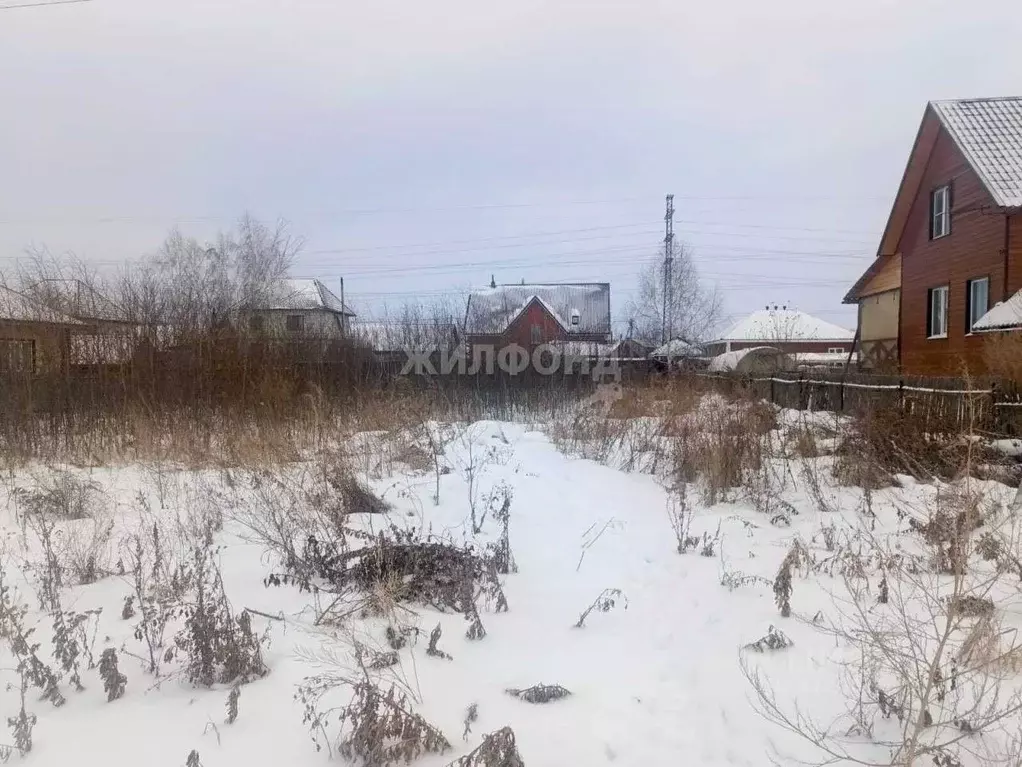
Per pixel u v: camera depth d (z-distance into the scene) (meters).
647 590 4.72
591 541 5.77
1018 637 3.56
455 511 6.46
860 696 2.93
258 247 28.30
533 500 7.05
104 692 3.10
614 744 2.79
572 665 3.55
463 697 3.15
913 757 2.47
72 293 11.27
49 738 2.70
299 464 7.91
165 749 2.63
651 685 3.33
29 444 9.05
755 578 4.73
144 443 9.14
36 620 3.91
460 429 11.01
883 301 25.16
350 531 4.82
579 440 10.66
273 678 3.22
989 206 16.34
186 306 12.17
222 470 7.89
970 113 18.03
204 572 4.25
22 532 5.73
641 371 20.84
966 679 3.02
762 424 9.73
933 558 4.55
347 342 14.89
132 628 3.77
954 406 9.55
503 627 4.06
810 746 2.74
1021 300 14.42
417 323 18.28
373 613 4.07
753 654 3.60
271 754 2.61
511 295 43.47
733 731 2.88
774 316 41.41
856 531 5.79
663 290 37.22
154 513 6.42
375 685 2.79
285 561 4.79
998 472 7.04
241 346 11.55
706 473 7.74
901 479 7.89
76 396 9.95
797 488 7.98
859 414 9.91
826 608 4.26
